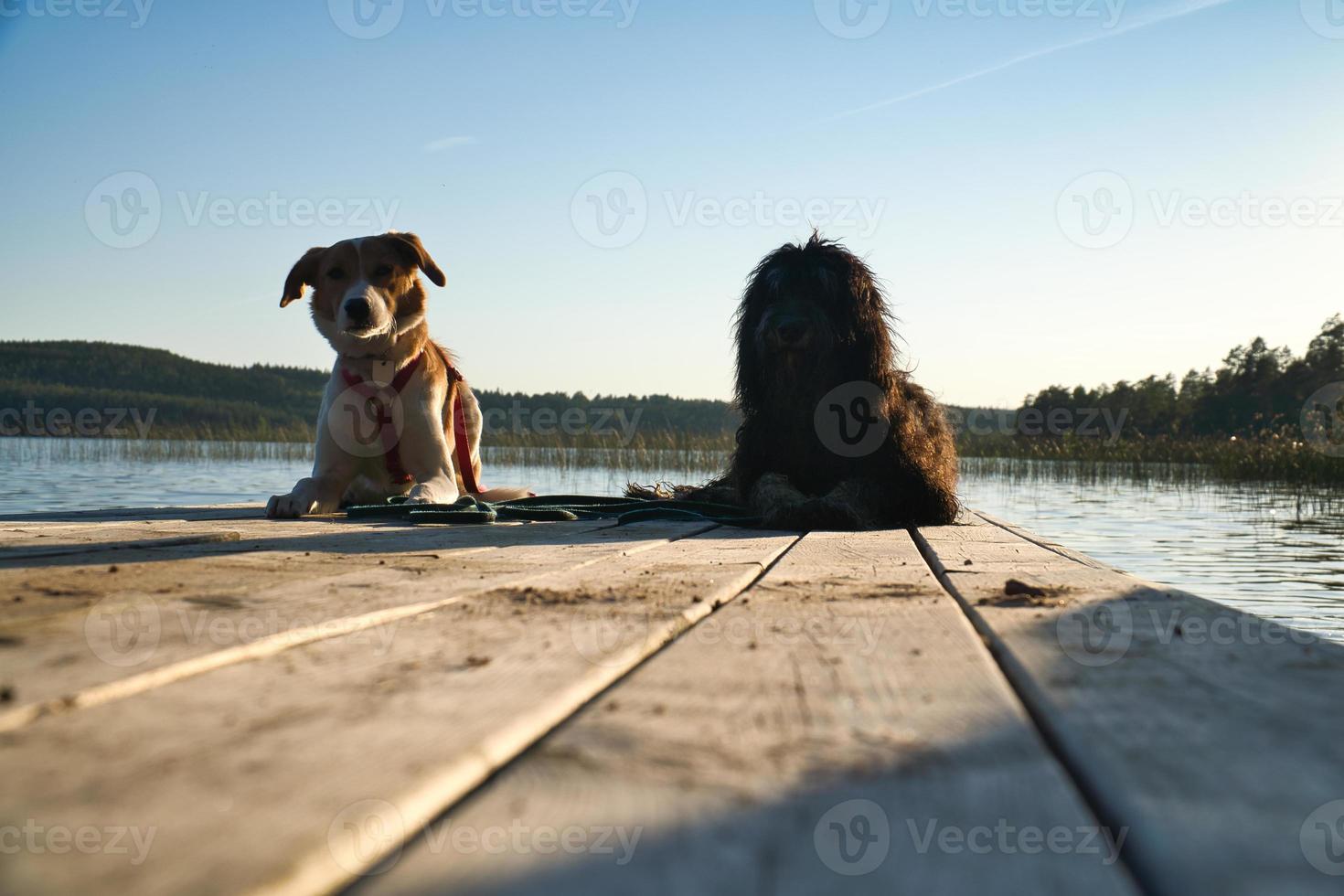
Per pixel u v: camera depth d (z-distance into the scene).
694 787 1.15
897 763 1.23
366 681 1.63
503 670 1.71
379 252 5.84
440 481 6.08
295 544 3.94
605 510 6.20
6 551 3.45
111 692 1.52
